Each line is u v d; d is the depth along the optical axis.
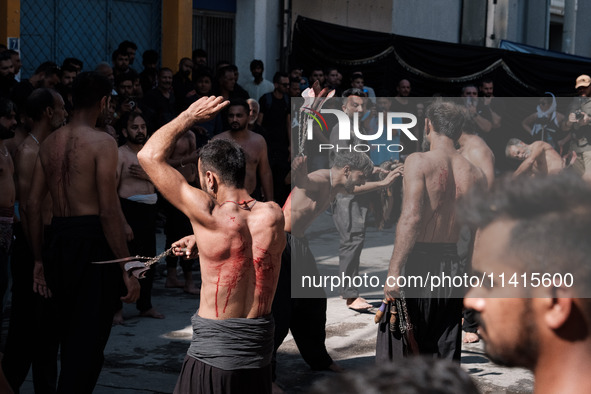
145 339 5.68
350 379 0.75
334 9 13.98
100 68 8.74
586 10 19.59
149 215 6.09
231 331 3.19
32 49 11.37
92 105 4.00
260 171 6.22
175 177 3.24
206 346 3.20
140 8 12.57
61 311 3.97
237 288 3.21
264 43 13.22
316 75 11.08
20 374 4.23
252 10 13.09
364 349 5.54
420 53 12.56
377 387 0.73
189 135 7.10
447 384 0.74
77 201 3.91
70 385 3.76
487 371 5.06
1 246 4.44
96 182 3.86
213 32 13.12
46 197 4.60
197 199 3.22
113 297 3.93
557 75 13.13
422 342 3.89
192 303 6.74
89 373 3.80
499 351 1.01
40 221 4.06
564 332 0.96
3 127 4.54
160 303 6.72
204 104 3.30
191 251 3.51
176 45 12.57
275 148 9.86
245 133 6.19
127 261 3.83
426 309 3.83
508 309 0.98
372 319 6.22
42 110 4.48
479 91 11.84
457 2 17.02
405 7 15.59
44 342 4.21
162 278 7.70
